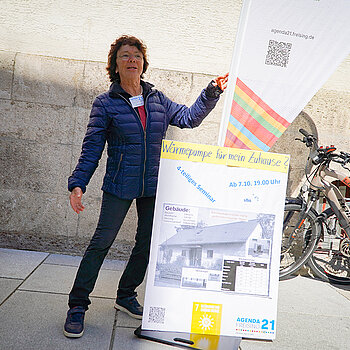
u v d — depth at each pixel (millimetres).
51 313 2838
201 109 2807
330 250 4109
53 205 4094
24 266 3695
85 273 2668
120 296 2953
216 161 2582
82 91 3996
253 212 2604
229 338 2602
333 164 4215
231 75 2617
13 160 4051
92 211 4098
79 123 4023
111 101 2646
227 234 2596
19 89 3977
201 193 2580
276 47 2592
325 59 2609
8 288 3191
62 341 2494
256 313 2600
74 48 4012
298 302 3543
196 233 2580
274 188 2611
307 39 2586
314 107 4176
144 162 2686
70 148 4047
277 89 2650
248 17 2555
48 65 3959
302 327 3027
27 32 3980
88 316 2865
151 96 2766
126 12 4000
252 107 2668
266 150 2729
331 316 3281
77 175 2611
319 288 3934
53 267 3736
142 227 2846
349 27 2574
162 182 2562
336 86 4191
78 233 4121
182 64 4066
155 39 4035
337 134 4207
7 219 4117
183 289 2570
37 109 4004
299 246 4078
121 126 2629
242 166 2590
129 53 2678
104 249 2697
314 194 3941
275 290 2613
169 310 2564
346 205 3951
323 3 2547
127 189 2652
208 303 2574
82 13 3982
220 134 2680
